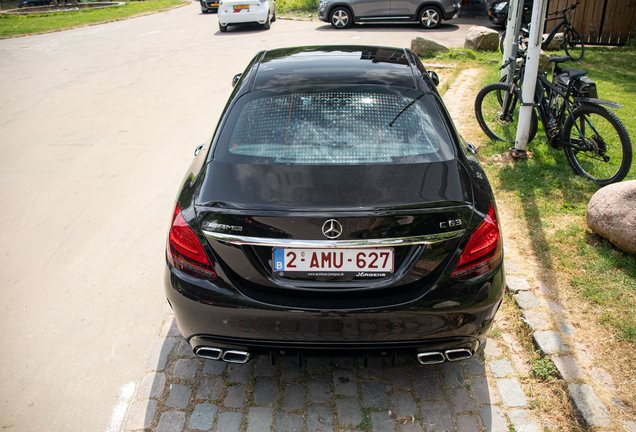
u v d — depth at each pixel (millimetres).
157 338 2898
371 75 2777
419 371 2576
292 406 2389
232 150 2350
